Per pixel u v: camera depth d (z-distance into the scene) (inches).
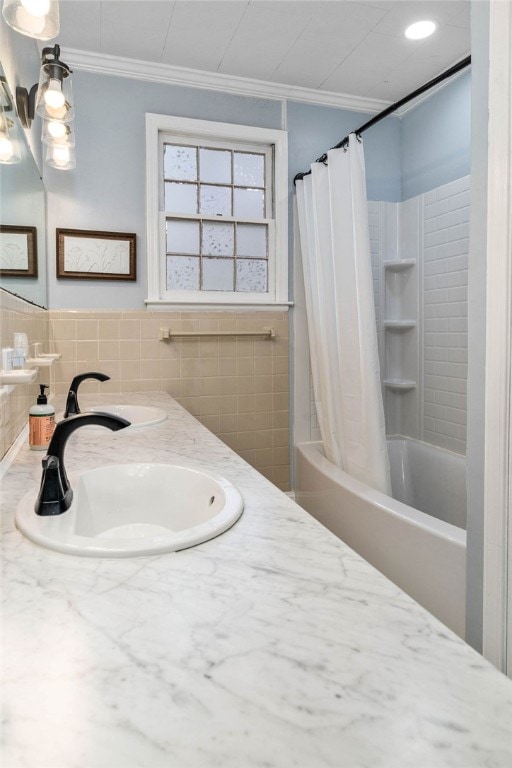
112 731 14.1
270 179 117.1
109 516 43.8
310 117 117.9
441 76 71.2
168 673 16.7
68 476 41.4
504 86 34.8
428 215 115.8
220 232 114.3
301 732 13.9
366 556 78.4
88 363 102.7
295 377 118.6
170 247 110.5
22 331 65.1
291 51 98.9
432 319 115.7
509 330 35.2
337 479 89.4
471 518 40.0
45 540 27.6
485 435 37.6
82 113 100.7
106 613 20.7
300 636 18.8
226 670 16.8
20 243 65.9
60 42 94.9
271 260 117.0
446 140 111.2
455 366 109.3
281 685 15.9
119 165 103.5
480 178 38.2
